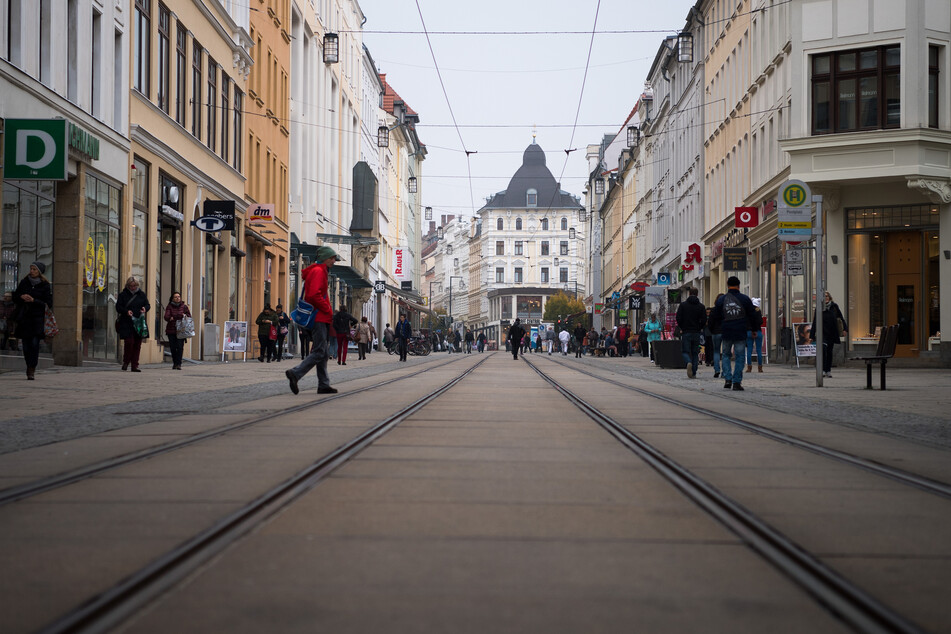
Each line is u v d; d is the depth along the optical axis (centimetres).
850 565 446
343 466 733
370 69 7825
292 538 487
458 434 959
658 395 1614
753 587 404
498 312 16425
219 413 1180
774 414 1254
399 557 449
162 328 3000
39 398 1395
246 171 3978
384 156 8812
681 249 5509
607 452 827
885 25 2877
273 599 380
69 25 2297
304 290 1553
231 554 453
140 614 360
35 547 467
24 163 1909
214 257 3491
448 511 559
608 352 6212
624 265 9244
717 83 4841
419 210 12619
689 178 5678
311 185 5350
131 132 2622
